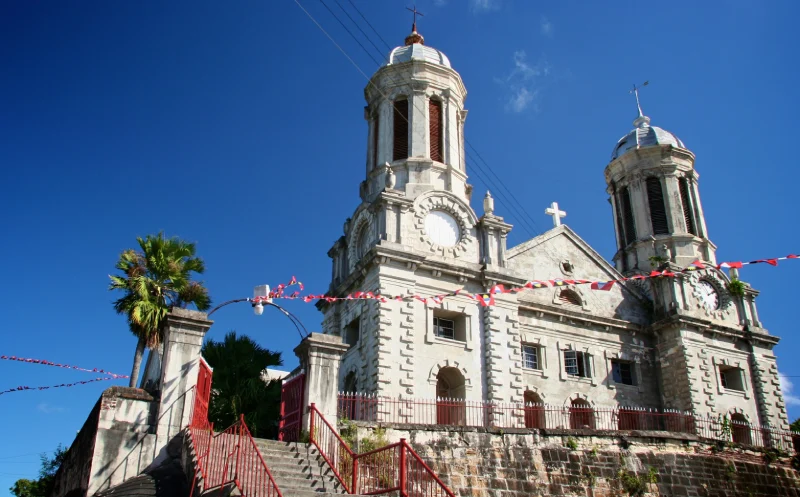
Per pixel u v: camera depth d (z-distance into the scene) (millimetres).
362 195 38688
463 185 37906
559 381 35812
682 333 38406
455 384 32594
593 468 25344
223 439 15953
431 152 37812
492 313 33438
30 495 44312
